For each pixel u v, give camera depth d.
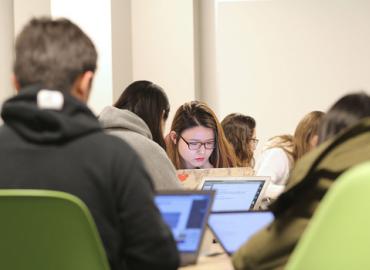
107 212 1.73
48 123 1.74
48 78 1.79
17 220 1.69
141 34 6.66
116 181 1.72
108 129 3.10
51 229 1.69
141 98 3.29
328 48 6.61
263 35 6.64
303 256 1.52
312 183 1.85
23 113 1.75
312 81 6.61
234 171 3.29
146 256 1.71
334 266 1.50
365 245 1.47
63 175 1.72
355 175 1.44
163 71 6.64
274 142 4.92
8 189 1.73
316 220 1.49
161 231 1.73
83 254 1.70
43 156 1.74
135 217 1.70
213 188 3.01
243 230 2.47
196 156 3.94
